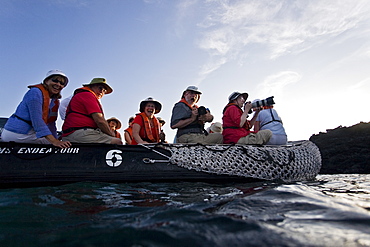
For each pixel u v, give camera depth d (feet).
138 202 7.73
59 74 11.75
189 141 15.07
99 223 5.52
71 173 11.05
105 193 9.07
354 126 42.70
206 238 4.20
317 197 7.02
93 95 12.85
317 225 4.62
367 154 35.53
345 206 5.86
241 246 3.84
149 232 4.60
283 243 3.87
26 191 9.22
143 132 15.44
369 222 4.68
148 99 16.02
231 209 6.00
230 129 14.99
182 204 7.18
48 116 12.55
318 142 43.78
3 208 6.82
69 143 11.33
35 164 10.81
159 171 12.07
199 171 12.48
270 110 16.55
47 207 6.98
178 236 4.34
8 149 10.80
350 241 3.88
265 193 7.91
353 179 15.64
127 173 11.68
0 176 10.27
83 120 12.45
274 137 15.61
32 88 11.41
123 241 4.33
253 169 13.07
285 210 5.72
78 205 7.29
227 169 12.71
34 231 5.18
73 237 4.71
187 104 15.65
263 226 4.63
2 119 14.76
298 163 13.98
